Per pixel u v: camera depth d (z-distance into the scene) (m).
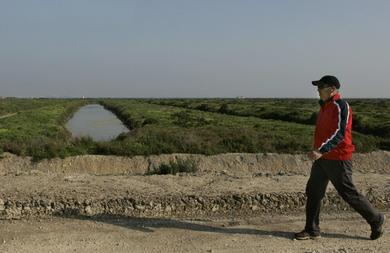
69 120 56.84
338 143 5.58
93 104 141.00
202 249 5.39
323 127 5.70
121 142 20.38
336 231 6.21
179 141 20.80
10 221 6.52
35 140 20.16
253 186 8.69
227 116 50.19
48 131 29.03
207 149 20.25
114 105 92.06
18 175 9.98
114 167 18.34
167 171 12.50
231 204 7.64
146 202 7.41
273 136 23.66
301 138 23.69
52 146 18.94
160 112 56.94
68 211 7.09
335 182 5.77
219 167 19.02
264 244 5.61
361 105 86.88
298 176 10.41
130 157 18.97
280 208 7.70
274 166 19.53
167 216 7.14
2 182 8.82
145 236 5.89
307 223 5.88
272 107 69.88
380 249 5.42
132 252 5.26
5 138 22.52
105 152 19.22
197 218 6.98
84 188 8.23
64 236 5.83
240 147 20.95
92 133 38.12
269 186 8.71
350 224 6.58
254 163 19.53
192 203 7.53
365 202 5.77
